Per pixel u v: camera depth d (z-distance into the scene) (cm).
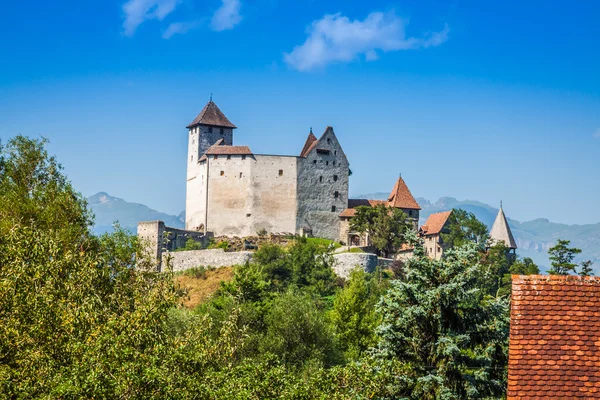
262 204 17650
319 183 17938
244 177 17688
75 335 4044
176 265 16038
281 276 14162
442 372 4156
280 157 17788
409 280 4512
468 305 4388
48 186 7931
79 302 4406
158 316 4350
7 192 7688
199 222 18125
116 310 4816
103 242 7131
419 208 18225
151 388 3612
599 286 2533
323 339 8025
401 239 16188
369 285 12519
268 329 8044
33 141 8619
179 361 3922
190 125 19125
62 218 7350
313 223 17812
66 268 4703
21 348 3922
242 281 9869
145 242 7131
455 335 4259
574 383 2409
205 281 14850
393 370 4178
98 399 3497
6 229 6125
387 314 4419
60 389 3431
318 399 4088
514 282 2581
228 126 19150
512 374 2447
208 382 4025
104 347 3806
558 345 2462
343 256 14950
